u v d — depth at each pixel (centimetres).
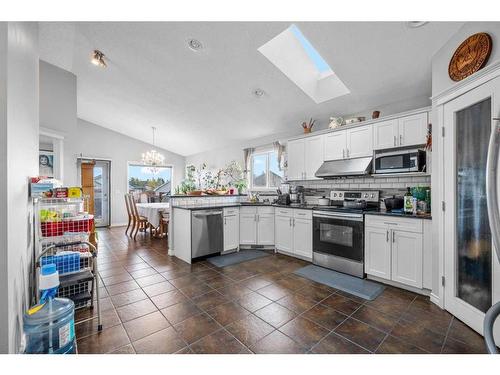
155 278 291
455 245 205
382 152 301
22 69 143
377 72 278
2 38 102
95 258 189
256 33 256
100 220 669
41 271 137
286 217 385
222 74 337
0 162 102
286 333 181
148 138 716
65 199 203
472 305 188
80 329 185
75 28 298
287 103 381
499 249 98
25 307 152
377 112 328
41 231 182
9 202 107
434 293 229
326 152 372
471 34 188
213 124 521
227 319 200
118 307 220
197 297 241
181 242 370
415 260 245
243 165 586
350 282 277
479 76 175
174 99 443
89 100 521
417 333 180
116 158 691
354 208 330
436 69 228
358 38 236
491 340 83
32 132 188
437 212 224
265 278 291
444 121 215
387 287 264
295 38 309
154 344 168
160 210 521
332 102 358
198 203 410
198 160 752
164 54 317
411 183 309
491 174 102
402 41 229
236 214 412
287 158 436
